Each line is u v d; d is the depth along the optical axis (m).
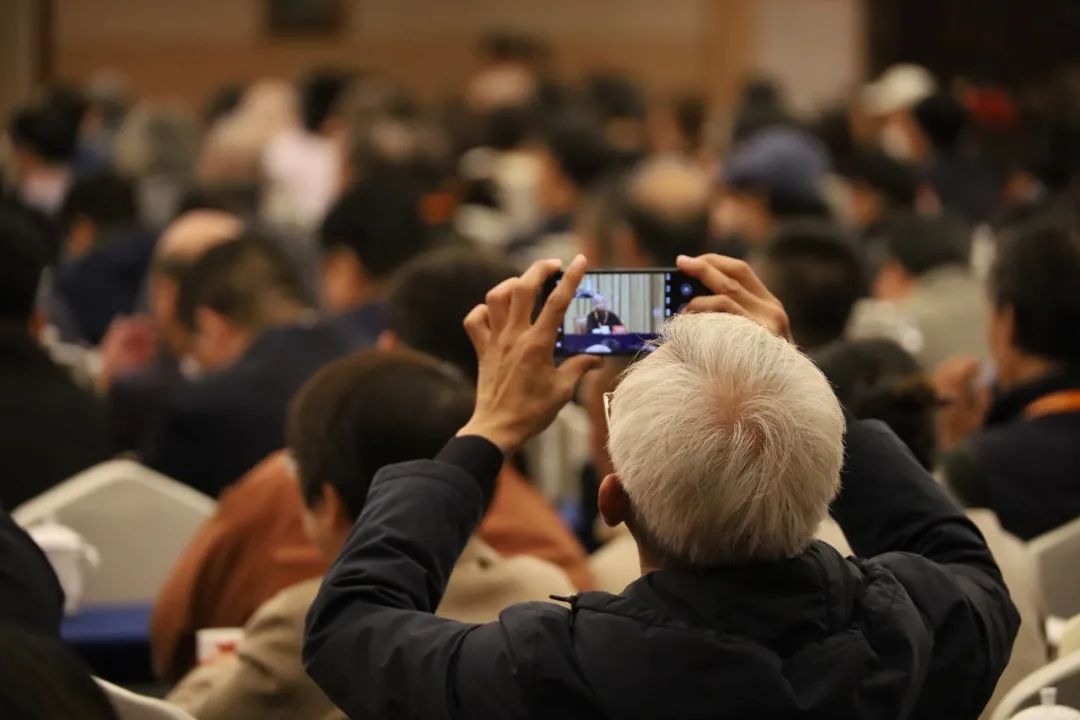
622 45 40.88
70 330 15.61
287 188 25.34
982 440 8.59
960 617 4.76
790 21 39.97
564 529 7.80
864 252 15.12
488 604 6.13
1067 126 19.98
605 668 4.40
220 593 7.80
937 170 22.16
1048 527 8.40
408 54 41.47
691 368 4.50
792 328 9.70
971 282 14.20
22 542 5.83
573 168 19.95
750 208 17.27
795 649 4.45
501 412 4.98
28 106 23.48
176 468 9.95
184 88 40.91
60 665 3.42
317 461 6.16
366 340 12.15
